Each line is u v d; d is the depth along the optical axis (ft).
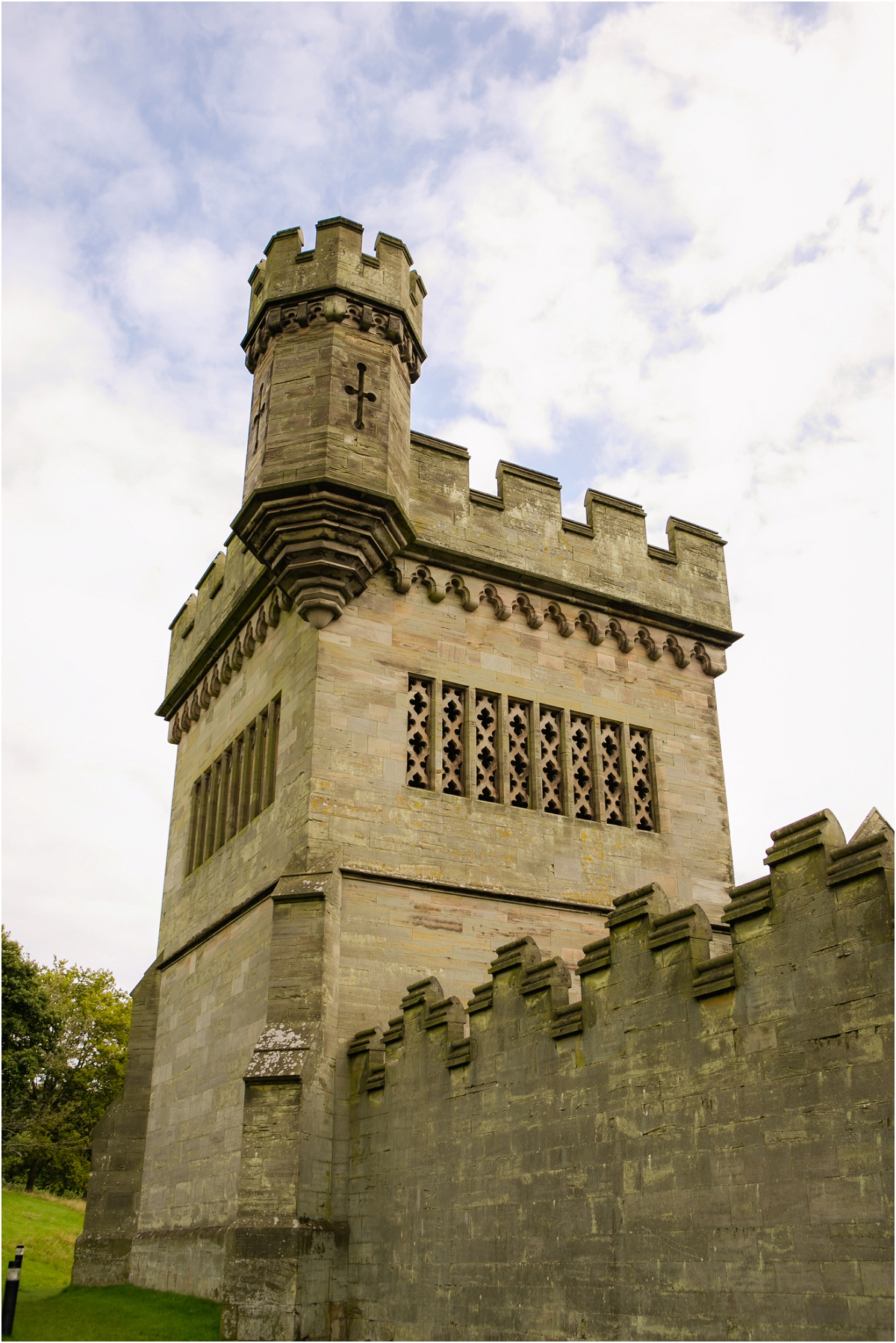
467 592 65.98
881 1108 26.91
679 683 73.51
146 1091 76.18
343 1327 47.42
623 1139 34.86
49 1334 49.93
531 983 40.60
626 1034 35.60
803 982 29.78
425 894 58.65
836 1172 27.73
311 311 64.69
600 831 65.92
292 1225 47.21
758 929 31.50
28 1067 165.78
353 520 59.98
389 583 63.98
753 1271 29.40
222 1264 55.67
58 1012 180.14
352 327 64.75
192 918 73.72
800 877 30.48
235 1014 61.52
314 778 57.77
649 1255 32.91
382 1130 48.52
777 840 31.40
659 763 70.23
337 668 60.44
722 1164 31.04
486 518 68.44
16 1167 173.99
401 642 63.10
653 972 35.06
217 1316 52.08
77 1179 174.19
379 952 56.08
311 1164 49.16
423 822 60.03
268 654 68.33
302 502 59.62
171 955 75.87
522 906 61.46
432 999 47.47
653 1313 32.32
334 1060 52.26
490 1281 39.58
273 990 53.42
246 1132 49.73
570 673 68.74
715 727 73.97
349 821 57.82
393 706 61.46
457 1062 43.91
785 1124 29.40
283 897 54.85
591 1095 36.60
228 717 74.54
